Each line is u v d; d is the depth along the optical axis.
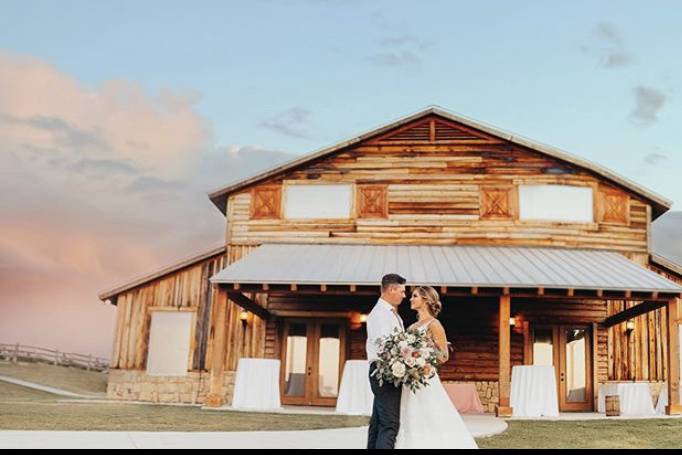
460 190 21.14
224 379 20.88
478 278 16.95
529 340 20.72
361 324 20.84
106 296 21.61
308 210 21.44
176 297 21.66
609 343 20.75
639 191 21.09
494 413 19.19
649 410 16.81
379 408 6.92
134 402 19.73
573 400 20.56
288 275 17.25
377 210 21.22
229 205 21.80
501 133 21.05
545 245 20.78
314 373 20.80
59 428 9.48
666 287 16.88
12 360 42.41
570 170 21.17
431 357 6.89
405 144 21.52
